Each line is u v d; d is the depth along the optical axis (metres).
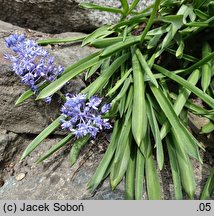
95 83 0.42
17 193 0.43
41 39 0.50
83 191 0.41
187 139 0.38
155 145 0.39
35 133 0.47
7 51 0.46
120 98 0.42
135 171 0.40
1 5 0.53
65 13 0.52
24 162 0.46
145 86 0.42
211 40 0.48
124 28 0.47
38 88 0.43
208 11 0.45
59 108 0.46
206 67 0.42
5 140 0.45
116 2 0.52
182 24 0.42
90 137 0.45
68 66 0.46
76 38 0.49
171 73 0.42
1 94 0.44
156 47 0.45
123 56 0.44
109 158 0.40
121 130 0.41
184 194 0.40
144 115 0.39
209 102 0.40
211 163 0.43
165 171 0.41
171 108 0.39
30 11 0.53
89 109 0.41
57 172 0.44
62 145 0.43
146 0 0.53
